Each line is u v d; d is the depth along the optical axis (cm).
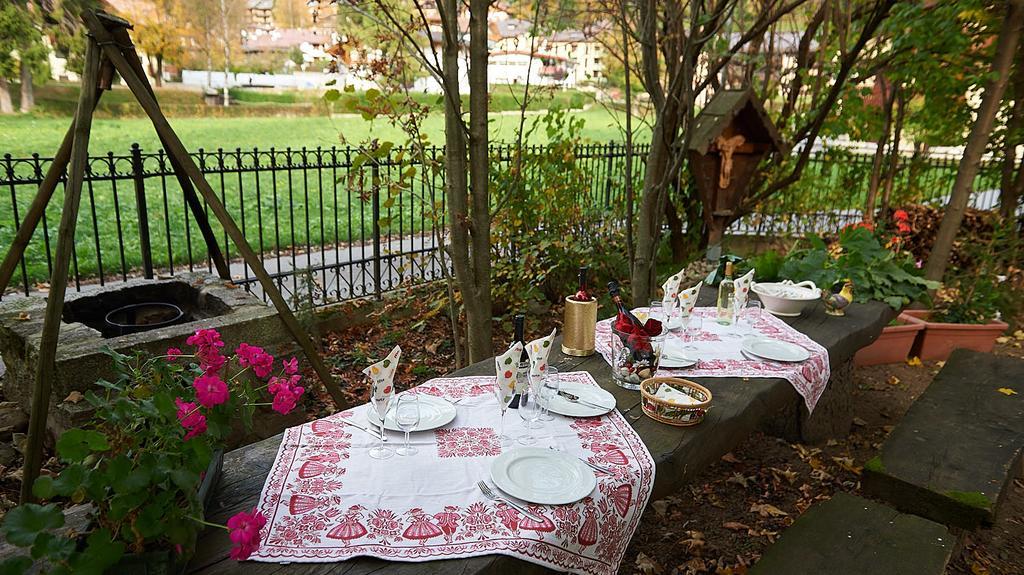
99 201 1005
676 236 611
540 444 182
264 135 1620
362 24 375
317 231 873
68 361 265
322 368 320
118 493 114
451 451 176
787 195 735
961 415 290
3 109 1575
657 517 304
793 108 598
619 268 590
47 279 615
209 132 1648
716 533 295
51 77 1517
